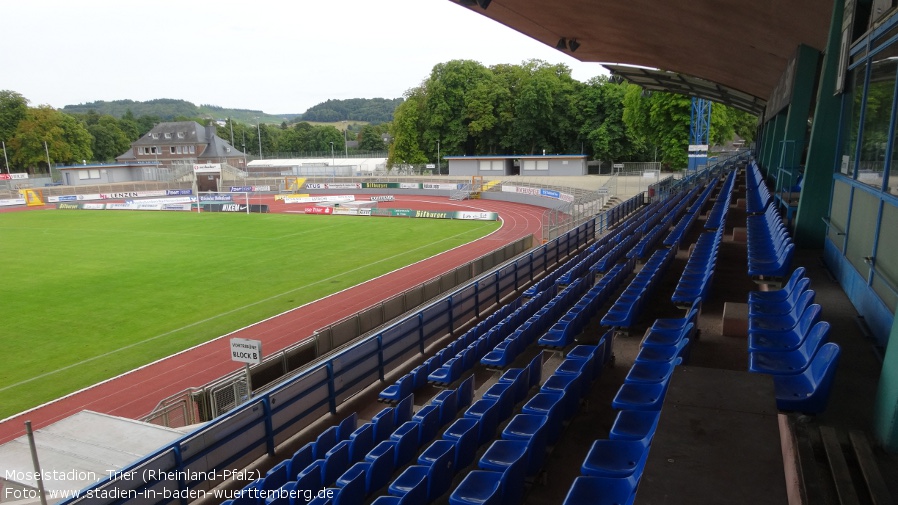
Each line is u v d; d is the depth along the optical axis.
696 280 9.01
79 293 23.00
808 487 3.20
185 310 20.58
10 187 68.69
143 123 130.38
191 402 10.63
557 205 44.75
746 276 10.00
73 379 14.95
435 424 6.92
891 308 4.99
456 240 34.06
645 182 47.00
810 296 5.18
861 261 6.27
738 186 26.33
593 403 6.72
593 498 3.51
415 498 4.72
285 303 21.23
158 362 15.95
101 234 38.28
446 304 12.67
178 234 37.78
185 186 70.69
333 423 8.98
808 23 11.47
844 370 4.75
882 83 5.88
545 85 69.94
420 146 77.75
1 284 24.59
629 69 28.20
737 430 3.03
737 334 7.23
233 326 18.80
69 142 90.88
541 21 17.09
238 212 50.09
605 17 16.05
